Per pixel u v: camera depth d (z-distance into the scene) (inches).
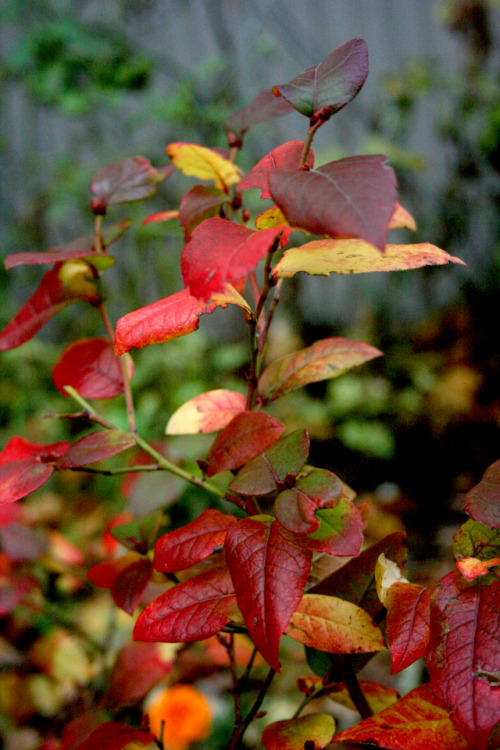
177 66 123.0
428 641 20.8
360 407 109.9
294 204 19.8
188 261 20.5
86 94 103.9
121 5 120.3
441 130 126.0
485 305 124.2
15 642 42.3
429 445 107.3
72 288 25.4
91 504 62.6
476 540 21.7
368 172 19.8
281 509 21.2
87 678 34.1
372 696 25.0
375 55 127.8
